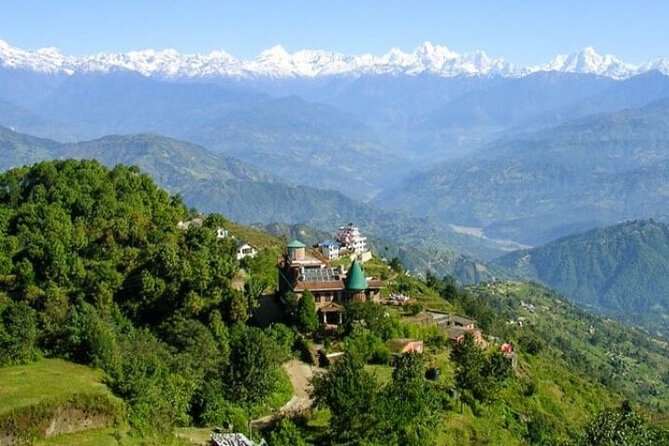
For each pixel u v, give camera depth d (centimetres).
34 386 9831
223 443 9806
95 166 19825
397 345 15525
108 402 9812
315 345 15125
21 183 18575
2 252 14888
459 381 14812
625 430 10175
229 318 14550
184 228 19700
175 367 11619
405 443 11131
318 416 11794
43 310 12781
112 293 14525
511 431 14462
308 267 17138
